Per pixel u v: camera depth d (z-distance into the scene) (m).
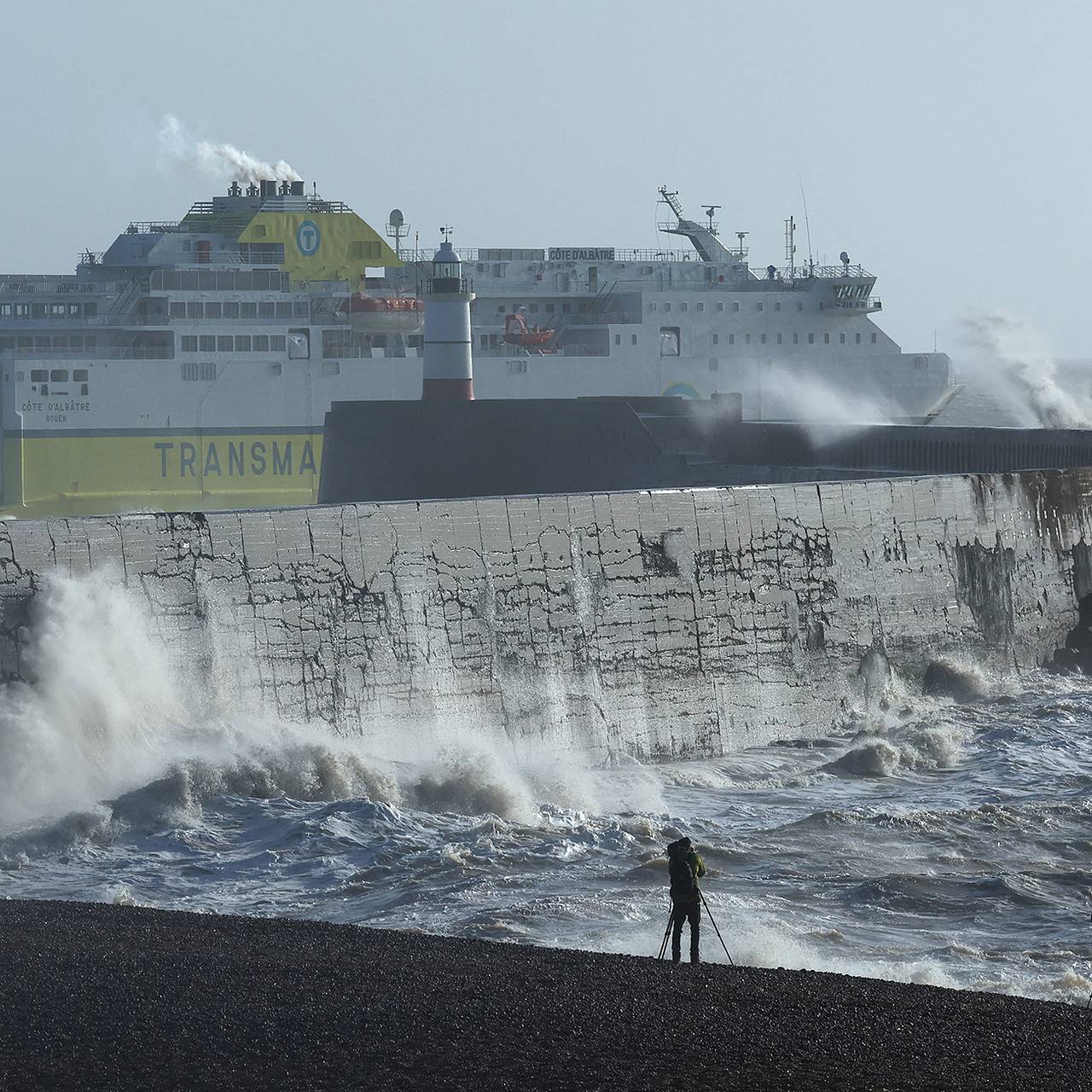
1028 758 109.81
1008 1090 43.06
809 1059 44.62
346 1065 42.12
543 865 79.25
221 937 57.81
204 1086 40.03
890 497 130.75
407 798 90.81
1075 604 145.00
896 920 74.25
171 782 84.94
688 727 116.06
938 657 133.12
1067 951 69.56
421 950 56.84
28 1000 47.31
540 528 110.19
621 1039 45.50
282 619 98.19
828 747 118.19
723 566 119.44
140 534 93.12
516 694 107.94
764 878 79.81
